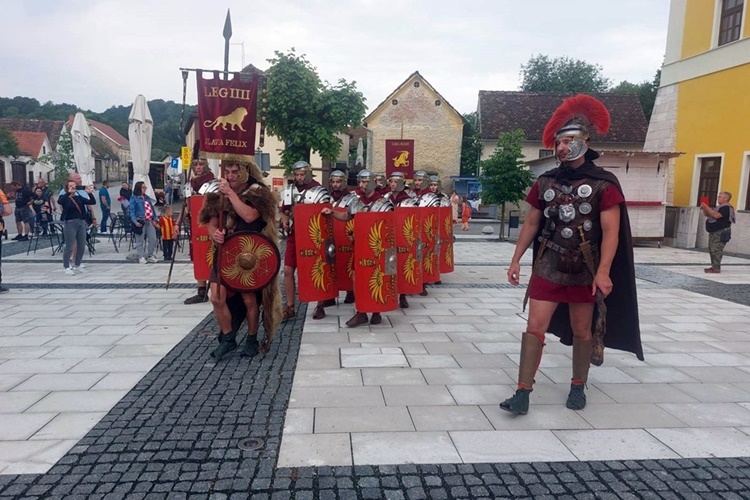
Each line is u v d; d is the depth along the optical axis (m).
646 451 3.42
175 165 28.41
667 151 18.03
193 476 3.03
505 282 9.58
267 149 29.73
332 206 6.52
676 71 17.73
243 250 4.78
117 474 3.04
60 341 5.52
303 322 6.53
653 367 5.09
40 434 3.49
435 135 32.69
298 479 3.03
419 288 7.08
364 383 4.51
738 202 15.28
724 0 16.03
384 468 3.16
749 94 14.91
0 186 40.81
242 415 3.83
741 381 4.73
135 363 4.89
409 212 6.88
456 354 5.33
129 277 9.31
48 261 11.20
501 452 3.37
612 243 3.72
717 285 9.70
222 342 5.03
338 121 21.12
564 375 4.82
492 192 18.36
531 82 49.69
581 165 3.91
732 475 3.15
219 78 4.82
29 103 83.81
